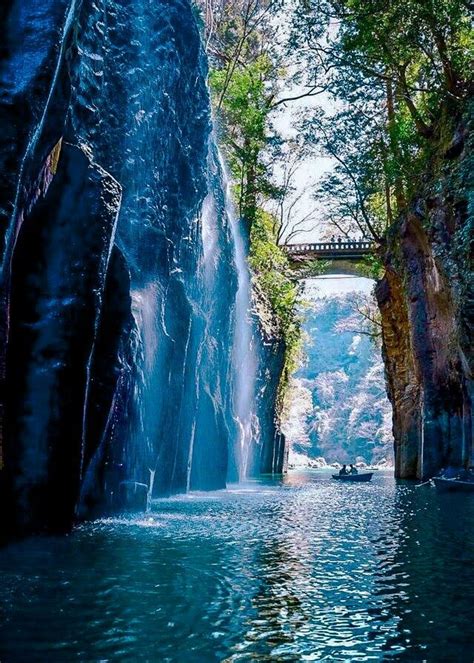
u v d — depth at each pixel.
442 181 29.06
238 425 38.19
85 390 12.52
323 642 6.00
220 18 51.09
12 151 9.87
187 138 25.91
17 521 11.27
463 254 26.48
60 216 12.91
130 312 15.38
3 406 10.89
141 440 17.64
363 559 10.04
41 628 6.11
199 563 9.36
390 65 36.16
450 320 30.20
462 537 12.53
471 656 5.68
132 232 20.36
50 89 10.50
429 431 33.38
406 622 6.65
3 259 9.88
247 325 44.62
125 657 5.45
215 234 33.25
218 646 5.81
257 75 46.84
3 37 10.15
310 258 62.62
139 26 21.83
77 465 12.24
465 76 31.06
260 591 7.82
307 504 20.02
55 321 12.26
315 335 179.62
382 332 50.41
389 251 43.16
